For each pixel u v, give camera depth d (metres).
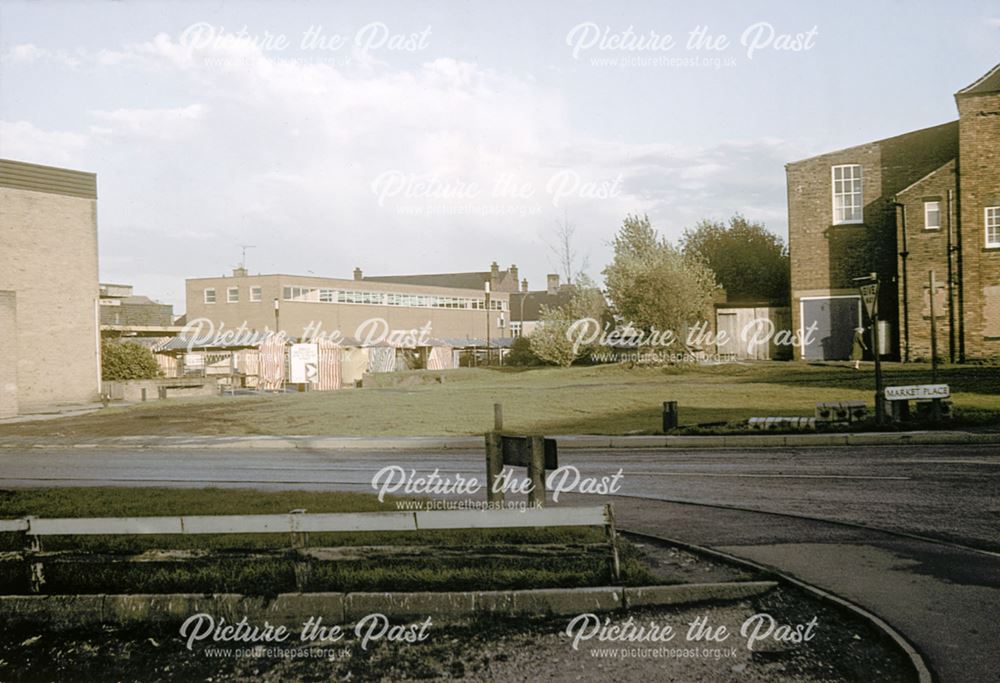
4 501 11.18
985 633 5.80
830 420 17.22
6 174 35.22
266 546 7.23
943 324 28.39
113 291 73.06
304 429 22.39
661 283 32.94
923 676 5.12
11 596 7.00
